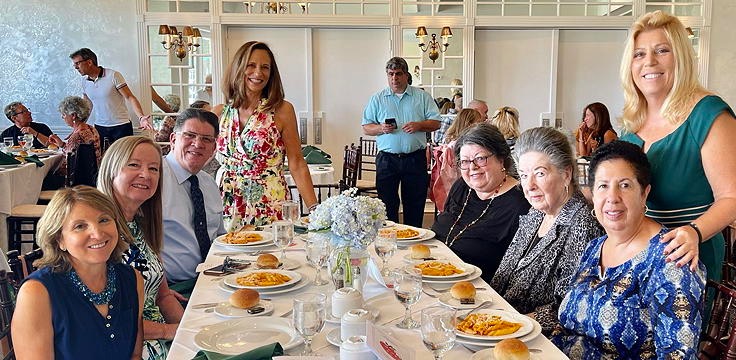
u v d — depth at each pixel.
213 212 2.80
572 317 1.66
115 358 1.60
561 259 1.90
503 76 7.71
